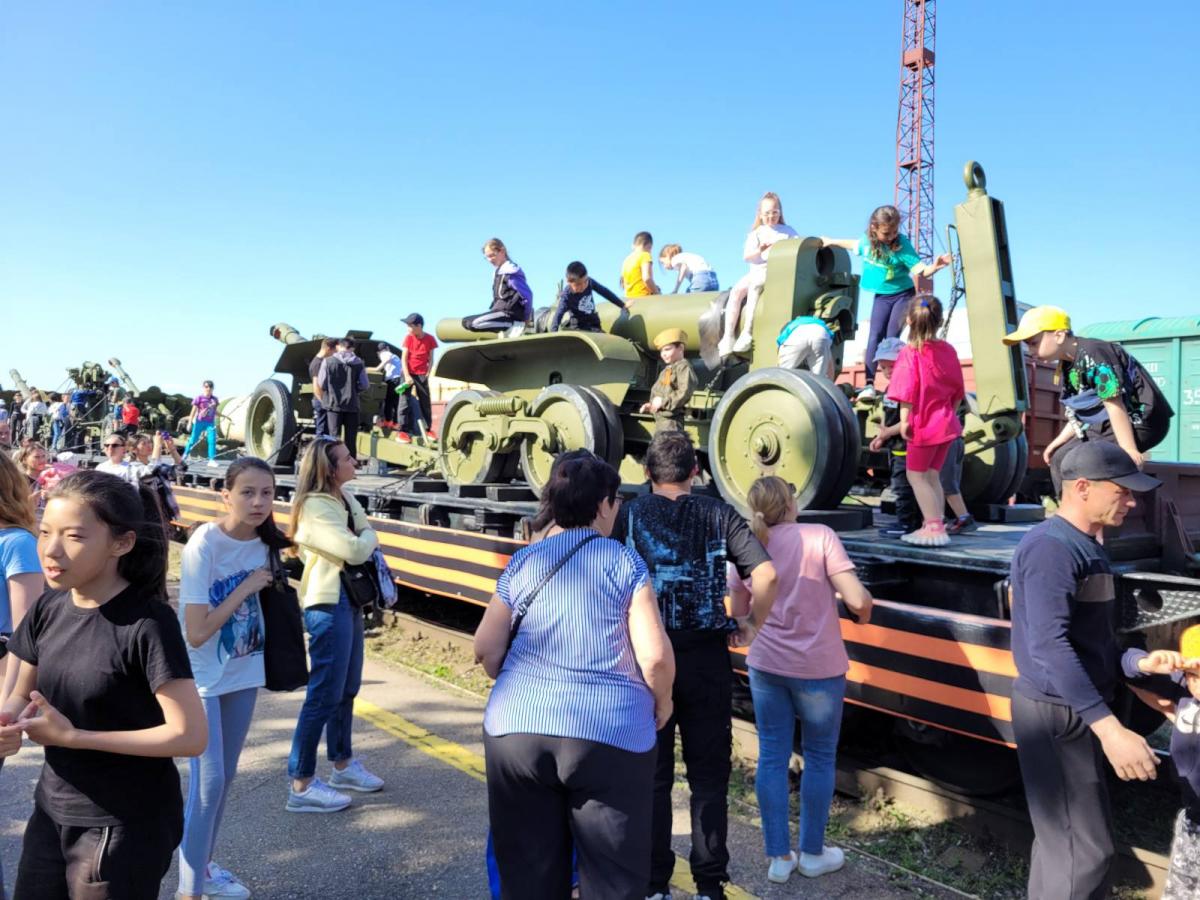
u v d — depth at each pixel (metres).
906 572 4.36
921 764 4.26
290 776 4.20
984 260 4.70
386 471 9.67
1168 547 4.06
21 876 2.24
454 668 6.65
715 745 3.22
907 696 3.83
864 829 4.07
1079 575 2.66
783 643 3.54
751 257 6.60
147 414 17.56
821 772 3.58
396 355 11.27
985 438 5.56
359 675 4.42
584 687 2.44
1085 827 2.67
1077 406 3.92
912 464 4.46
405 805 4.27
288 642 3.40
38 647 2.26
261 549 3.34
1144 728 3.85
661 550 3.22
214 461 11.88
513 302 8.16
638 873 2.40
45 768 2.25
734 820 4.17
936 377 4.36
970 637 3.60
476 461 7.48
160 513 2.57
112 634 2.18
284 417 10.48
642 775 2.44
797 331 5.74
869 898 3.48
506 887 2.43
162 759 2.28
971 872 3.67
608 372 7.32
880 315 6.16
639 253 8.87
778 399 5.24
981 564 3.95
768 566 3.17
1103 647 2.74
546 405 6.86
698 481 6.96
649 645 2.49
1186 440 11.08
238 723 3.28
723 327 6.84
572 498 2.70
